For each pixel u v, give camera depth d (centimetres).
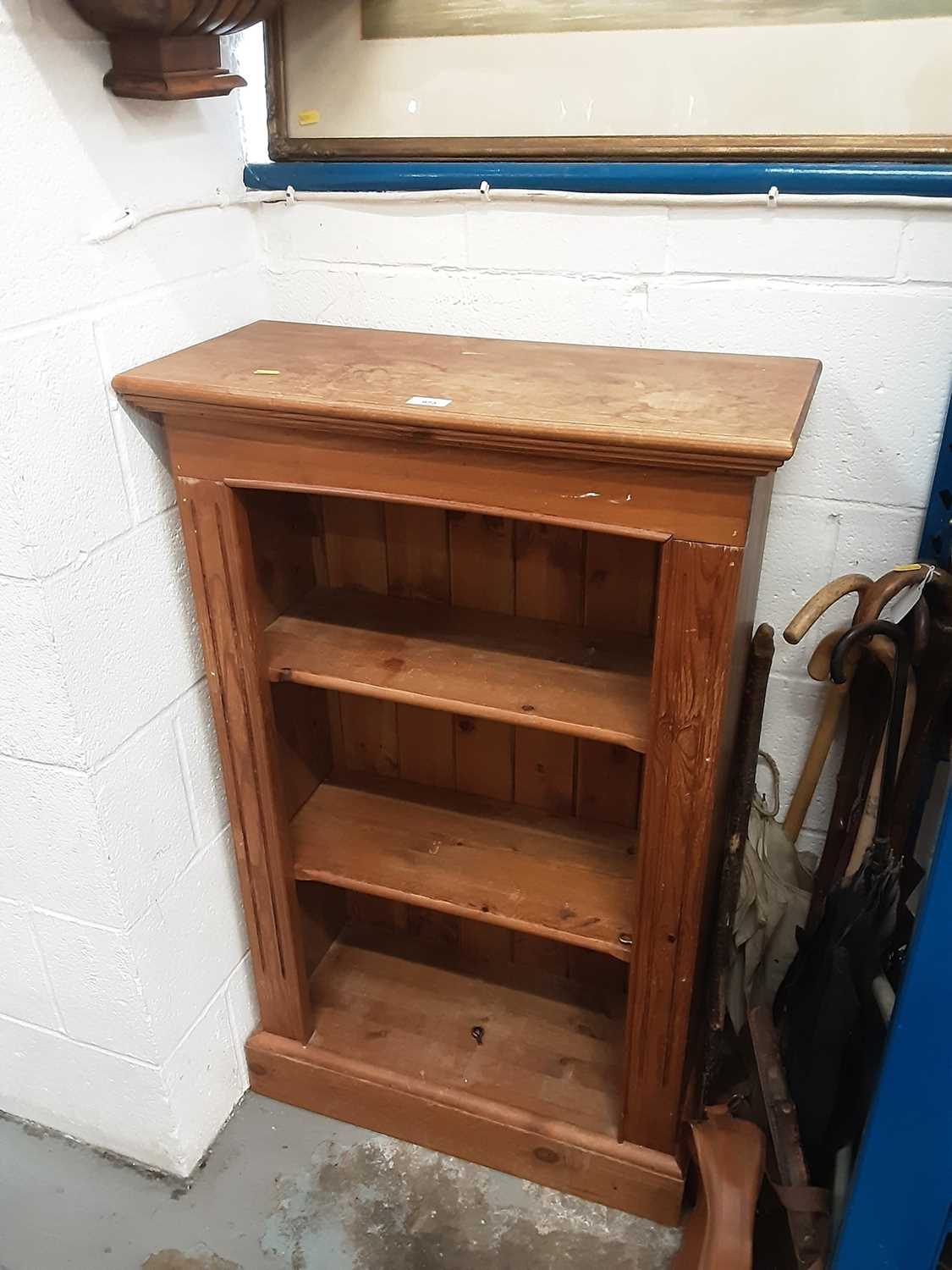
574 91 125
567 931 139
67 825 129
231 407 113
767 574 145
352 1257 146
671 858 125
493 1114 154
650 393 113
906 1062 111
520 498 110
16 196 101
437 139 133
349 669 134
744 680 137
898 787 129
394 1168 159
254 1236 149
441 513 144
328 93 135
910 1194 120
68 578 116
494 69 127
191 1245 148
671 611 110
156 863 140
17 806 131
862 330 127
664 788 121
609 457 102
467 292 140
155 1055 146
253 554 136
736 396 111
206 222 133
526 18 123
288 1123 167
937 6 110
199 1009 155
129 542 125
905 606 140
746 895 152
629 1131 148
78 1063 154
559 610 145
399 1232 150
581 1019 170
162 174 123
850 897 134
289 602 150
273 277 148
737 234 126
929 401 128
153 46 108
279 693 151
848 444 133
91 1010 146
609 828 160
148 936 140
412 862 153
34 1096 163
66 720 120
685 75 120
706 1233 131
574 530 138
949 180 115
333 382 116
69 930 139
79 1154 162
